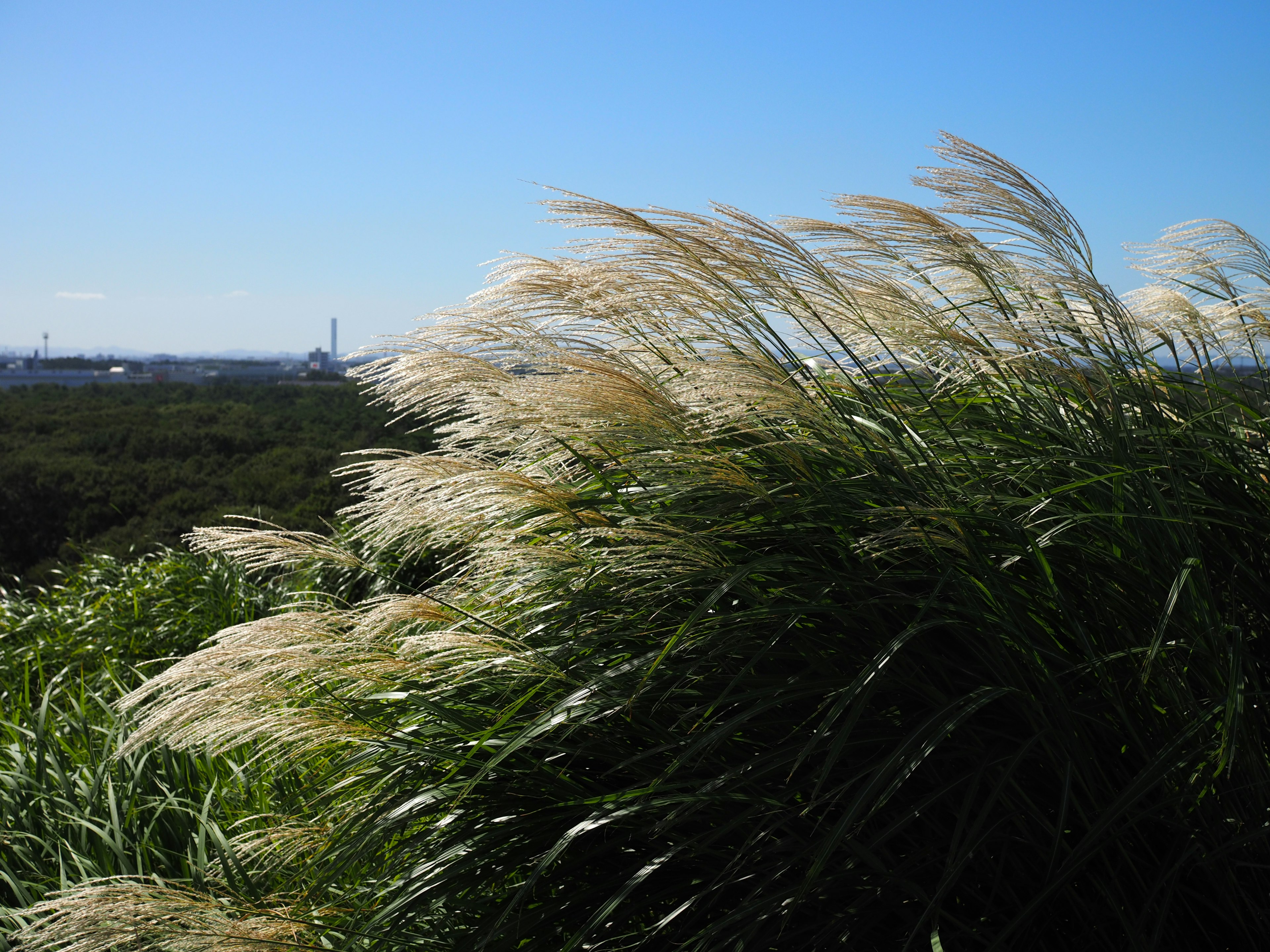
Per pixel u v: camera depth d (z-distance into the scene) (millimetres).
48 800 3479
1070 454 2473
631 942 2160
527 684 2416
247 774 3568
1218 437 2652
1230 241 3367
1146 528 2264
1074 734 2000
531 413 2373
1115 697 2045
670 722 2291
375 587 3459
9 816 3400
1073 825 2068
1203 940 1995
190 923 2053
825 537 2359
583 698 2129
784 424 2602
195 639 6703
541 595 2549
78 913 1982
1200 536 2473
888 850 2039
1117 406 2568
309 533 2660
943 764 2111
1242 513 2439
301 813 3047
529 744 2281
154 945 1994
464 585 2791
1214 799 2018
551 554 2338
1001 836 1977
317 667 2340
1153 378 2904
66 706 5359
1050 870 1827
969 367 2705
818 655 2201
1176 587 1983
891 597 2174
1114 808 1835
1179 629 2160
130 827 3324
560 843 1958
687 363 2688
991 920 2002
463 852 2199
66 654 6613
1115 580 2252
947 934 1957
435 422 2732
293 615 2459
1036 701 2021
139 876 2291
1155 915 1969
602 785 2293
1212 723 2049
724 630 2254
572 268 2711
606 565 2379
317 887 2381
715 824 2123
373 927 2146
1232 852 1977
